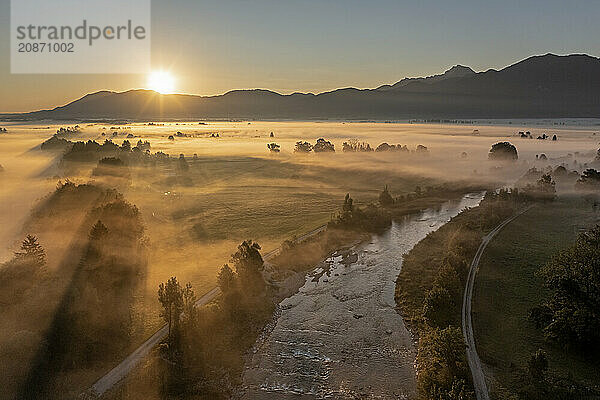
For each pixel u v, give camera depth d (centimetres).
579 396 3872
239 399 4128
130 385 4069
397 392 4222
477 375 4175
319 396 4181
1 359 4116
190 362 4488
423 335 5072
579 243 5462
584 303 4506
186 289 5072
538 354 4041
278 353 4869
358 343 5047
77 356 4381
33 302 4900
